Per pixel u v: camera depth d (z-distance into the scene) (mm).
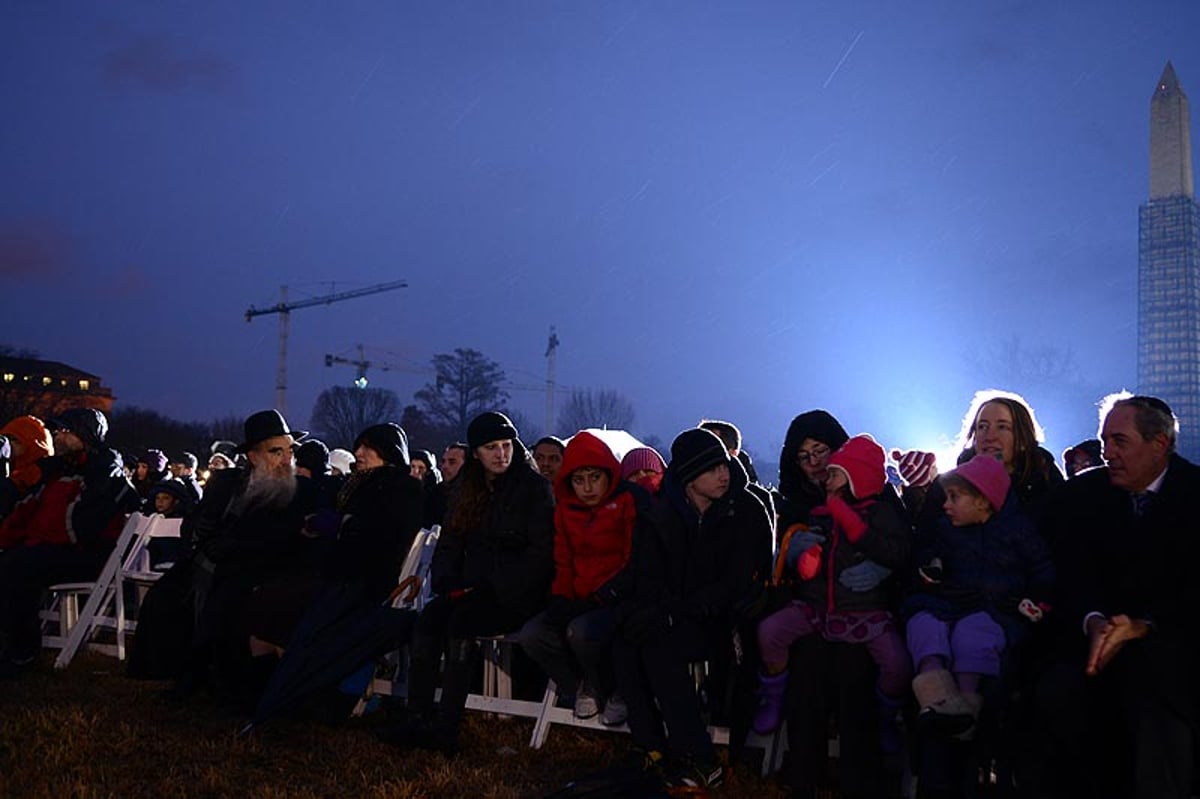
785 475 6016
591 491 5945
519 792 5426
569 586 6086
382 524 6656
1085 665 4680
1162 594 4676
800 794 5223
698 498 5738
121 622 8367
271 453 7211
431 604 6285
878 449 5371
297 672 6277
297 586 6859
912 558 5258
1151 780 4375
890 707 5281
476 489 6406
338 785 5484
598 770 5793
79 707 6789
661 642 5559
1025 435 5719
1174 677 4406
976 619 4969
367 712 6949
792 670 5375
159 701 7074
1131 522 4867
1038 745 4746
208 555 7066
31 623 7852
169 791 5297
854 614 5258
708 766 5371
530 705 6379
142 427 75062
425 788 5414
